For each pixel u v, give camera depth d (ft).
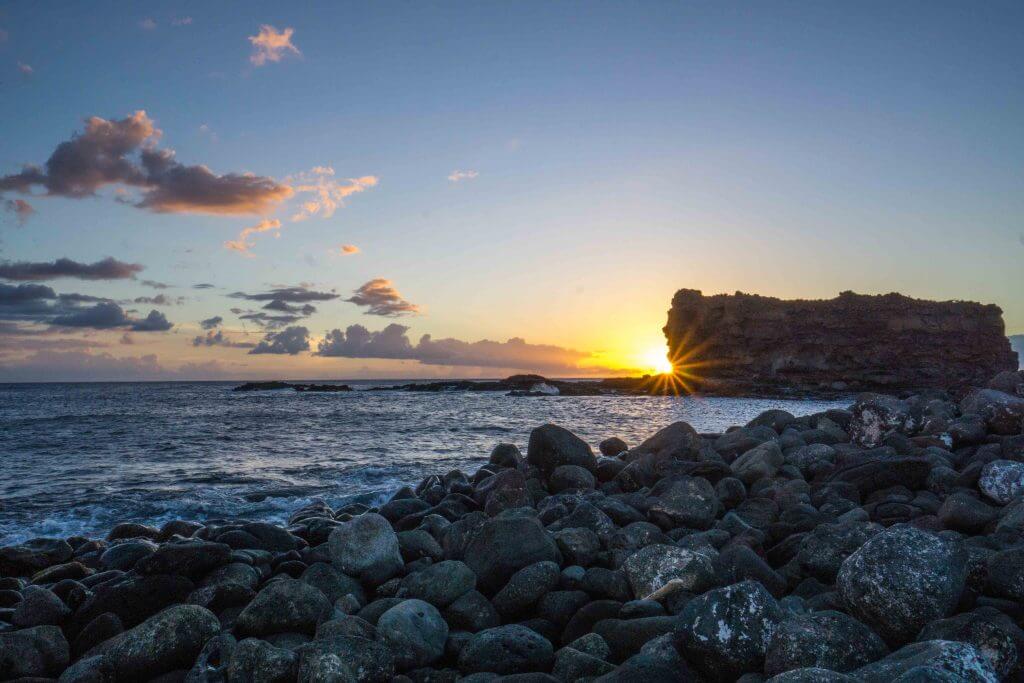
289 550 30.66
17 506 52.80
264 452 89.86
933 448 39.29
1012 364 327.88
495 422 143.43
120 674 19.66
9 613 24.64
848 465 37.11
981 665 13.46
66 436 114.93
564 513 33.14
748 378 324.39
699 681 17.10
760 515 33.04
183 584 24.98
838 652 15.64
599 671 17.24
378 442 101.76
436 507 37.17
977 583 19.93
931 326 319.68
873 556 18.10
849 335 320.70
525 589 23.15
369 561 26.22
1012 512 25.72
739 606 17.13
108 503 53.31
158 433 120.26
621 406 220.02
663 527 31.65
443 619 21.99
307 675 17.56
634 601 20.97
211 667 19.63
